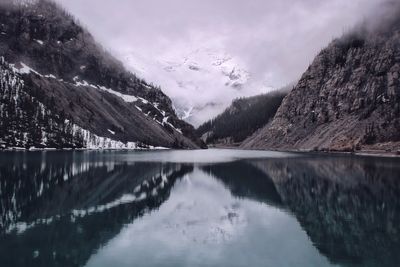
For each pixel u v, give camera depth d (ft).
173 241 123.85
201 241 124.47
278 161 471.62
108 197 195.72
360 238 129.70
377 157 570.46
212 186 240.12
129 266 103.14
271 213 165.68
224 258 109.91
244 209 172.65
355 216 161.17
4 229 134.41
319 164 417.49
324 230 139.03
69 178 256.52
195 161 460.14
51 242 121.19
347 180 272.10
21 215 153.79
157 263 105.19
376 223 149.69
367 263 107.14
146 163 406.62
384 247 120.37
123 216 155.63
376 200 195.93
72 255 110.32
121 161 421.59
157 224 144.15
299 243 123.75
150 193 209.97
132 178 269.23
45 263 104.47
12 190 206.28
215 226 142.82
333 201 193.36
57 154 522.88
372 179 277.44
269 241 125.59
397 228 141.90
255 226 143.74
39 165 337.31
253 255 112.37
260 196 206.18
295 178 283.38
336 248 119.34
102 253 112.47
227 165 401.49
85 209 167.12
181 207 174.91
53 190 209.36
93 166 345.92
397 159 511.40
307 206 180.45
